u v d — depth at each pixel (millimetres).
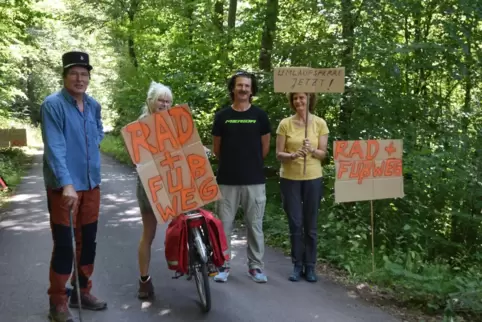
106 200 9805
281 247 6562
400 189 5602
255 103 8594
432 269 5414
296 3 8789
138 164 4367
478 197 6941
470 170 6945
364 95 7535
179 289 4918
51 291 4035
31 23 18109
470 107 8469
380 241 6785
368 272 5410
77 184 3996
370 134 7559
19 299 4551
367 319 4258
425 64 7781
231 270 5559
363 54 7598
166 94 4535
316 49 8078
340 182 5324
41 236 6883
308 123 5191
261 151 5168
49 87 30344
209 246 4363
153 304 4527
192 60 11852
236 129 5008
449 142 7328
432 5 7945
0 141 17312
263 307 4484
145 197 4516
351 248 5855
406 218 7152
